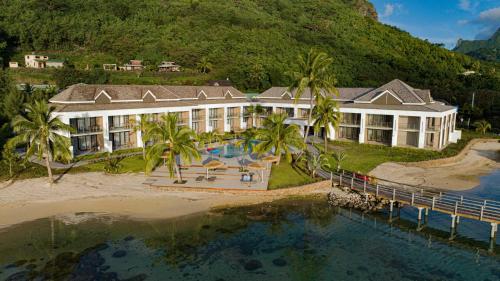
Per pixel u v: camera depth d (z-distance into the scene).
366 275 23.53
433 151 54.75
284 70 106.69
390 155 52.59
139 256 25.08
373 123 60.78
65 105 48.62
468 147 62.25
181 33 127.38
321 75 48.00
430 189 38.59
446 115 58.66
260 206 34.31
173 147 35.88
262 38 125.12
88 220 30.30
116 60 114.12
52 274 22.58
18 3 125.38
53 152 37.19
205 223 30.52
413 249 27.17
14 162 41.38
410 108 57.16
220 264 24.41
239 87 104.38
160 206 33.41
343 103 67.25
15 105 59.78
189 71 107.75
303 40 129.75
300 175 41.59
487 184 41.12
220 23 135.12
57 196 34.88
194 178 40.03
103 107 50.28
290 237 28.61
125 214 31.56
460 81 119.69
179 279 22.58
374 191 35.34
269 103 73.88
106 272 23.03
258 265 24.45
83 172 41.41
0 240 26.59
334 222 31.56
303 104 70.12
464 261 25.48
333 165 46.78
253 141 59.56
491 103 87.44
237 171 42.94
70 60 110.50
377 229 30.47
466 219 32.72
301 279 22.84
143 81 94.88
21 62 105.12
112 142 53.12
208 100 70.12
